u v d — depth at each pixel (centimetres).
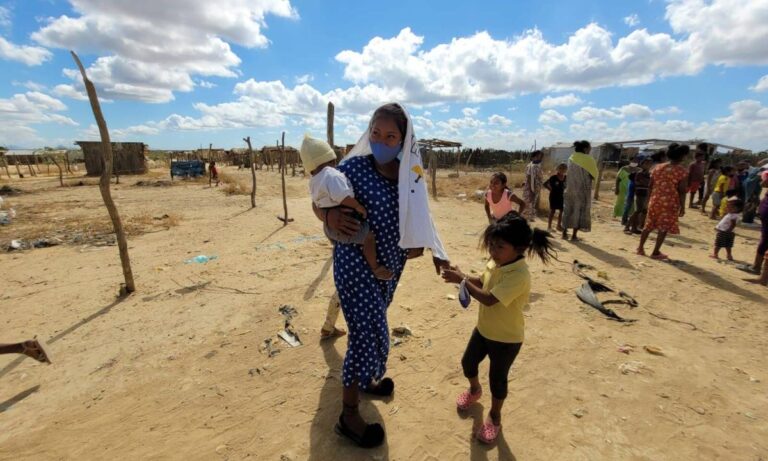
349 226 233
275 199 1722
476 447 269
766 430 284
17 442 277
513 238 245
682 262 700
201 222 1130
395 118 241
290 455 262
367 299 250
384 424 290
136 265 703
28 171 3831
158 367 370
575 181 849
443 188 2064
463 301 255
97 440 279
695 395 323
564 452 264
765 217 628
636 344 406
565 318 464
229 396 325
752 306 506
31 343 323
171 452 267
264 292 554
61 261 737
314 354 386
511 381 342
